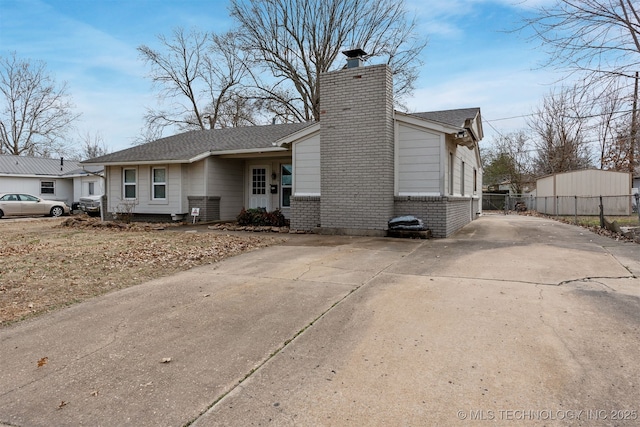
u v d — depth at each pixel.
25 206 21.19
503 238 9.08
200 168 14.23
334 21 25.61
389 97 9.75
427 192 9.61
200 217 14.20
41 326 3.67
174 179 14.42
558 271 5.42
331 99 10.16
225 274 5.68
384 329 3.45
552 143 28.22
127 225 13.12
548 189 22.27
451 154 11.01
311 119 27.75
